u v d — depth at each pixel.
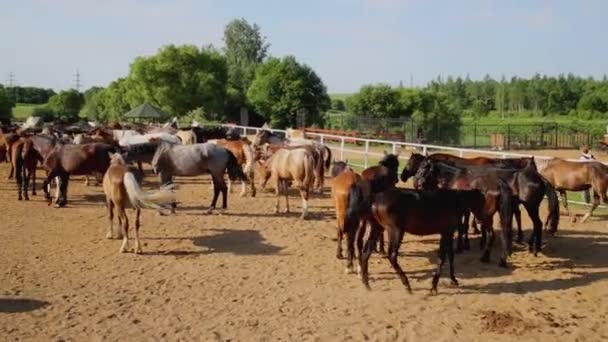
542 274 10.03
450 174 11.04
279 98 56.62
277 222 13.88
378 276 9.85
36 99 110.56
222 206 15.35
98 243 11.78
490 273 10.06
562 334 7.51
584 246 11.86
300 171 14.08
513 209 11.39
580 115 81.31
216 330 7.52
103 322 7.75
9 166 24.16
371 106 56.06
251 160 17.25
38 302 8.45
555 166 14.08
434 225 8.85
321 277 9.78
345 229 9.41
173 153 14.52
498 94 106.44
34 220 13.90
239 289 9.15
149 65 55.12
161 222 13.74
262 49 87.19
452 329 7.62
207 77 55.75
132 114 41.88
